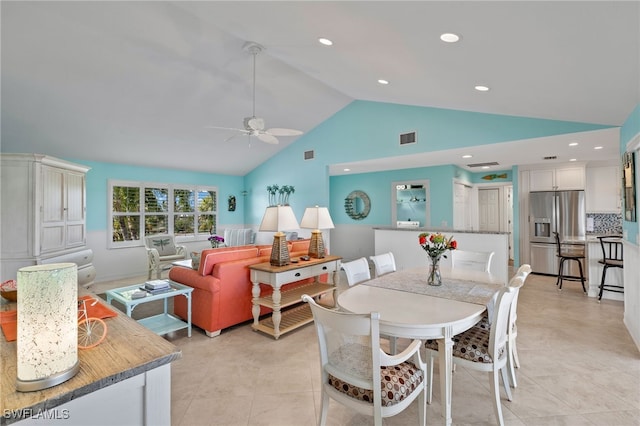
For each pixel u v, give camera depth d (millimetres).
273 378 2547
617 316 3877
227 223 8234
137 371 1121
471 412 2117
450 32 2004
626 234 3490
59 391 975
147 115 5020
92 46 3564
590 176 6258
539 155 5383
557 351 2955
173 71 4238
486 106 3986
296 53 3416
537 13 1591
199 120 5480
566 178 6160
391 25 2096
